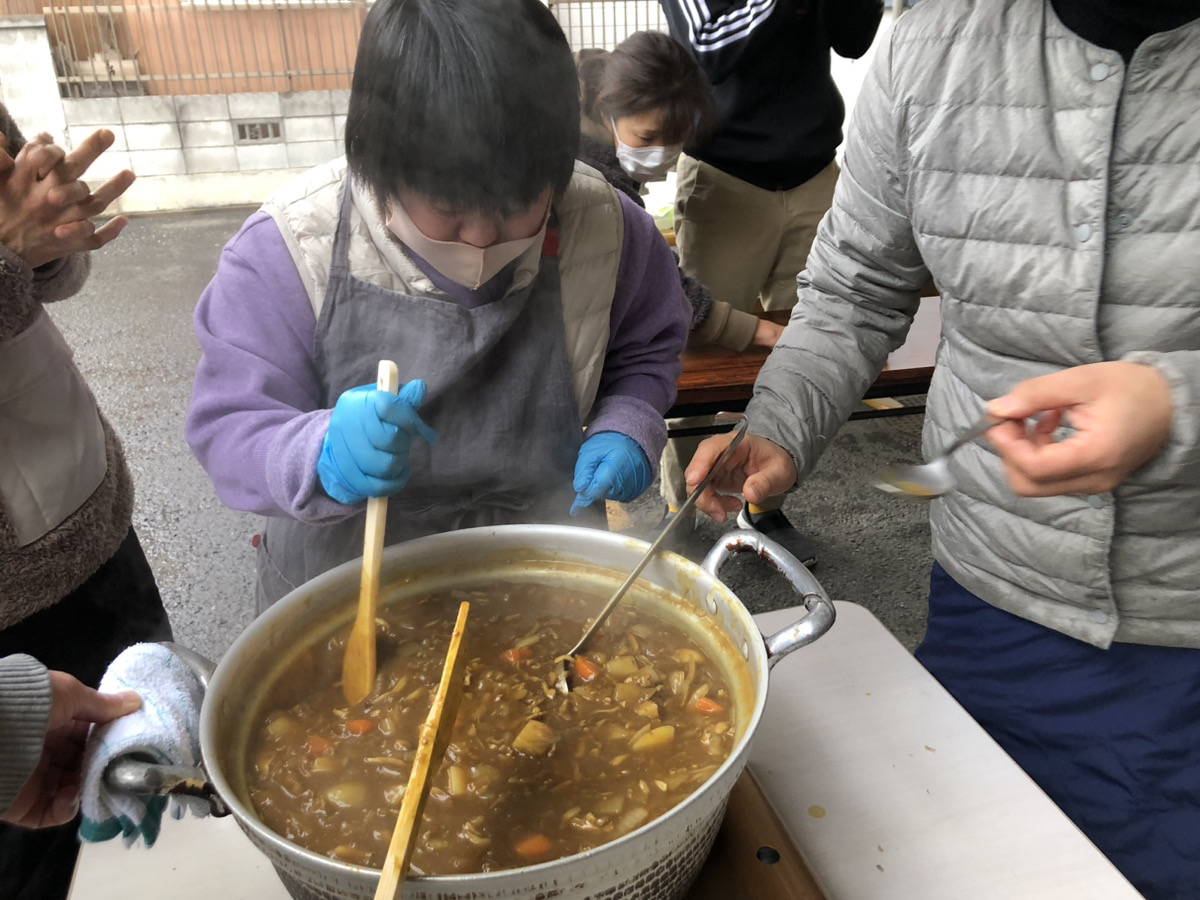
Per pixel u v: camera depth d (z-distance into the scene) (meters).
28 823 0.81
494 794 0.80
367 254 1.04
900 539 3.07
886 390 2.02
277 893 0.83
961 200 1.11
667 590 0.98
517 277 1.05
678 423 2.59
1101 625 1.17
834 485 3.40
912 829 0.90
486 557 1.03
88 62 4.21
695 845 0.67
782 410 1.25
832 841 0.89
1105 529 1.11
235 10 3.54
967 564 1.30
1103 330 1.06
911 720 1.04
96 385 3.39
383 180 0.89
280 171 3.89
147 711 0.76
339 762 0.83
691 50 2.53
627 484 1.13
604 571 1.02
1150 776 1.20
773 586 2.80
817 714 1.05
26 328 1.15
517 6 0.84
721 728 0.85
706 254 2.88
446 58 0.80
